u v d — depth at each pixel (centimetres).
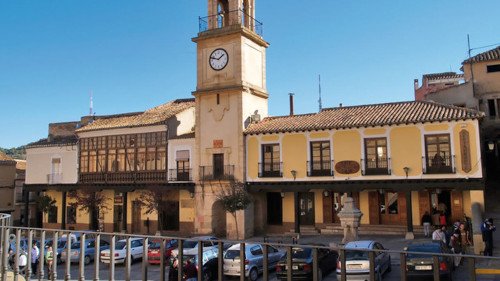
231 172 3544
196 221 3625
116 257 2397
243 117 3572
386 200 3284
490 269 1672
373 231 3183
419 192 3167
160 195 3672
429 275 1504
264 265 787
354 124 3122
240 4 3703
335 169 3191
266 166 3462
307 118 3544
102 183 4038
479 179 2777
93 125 4300
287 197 3572
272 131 3412
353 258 1648
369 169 3094
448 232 2359
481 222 2386
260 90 3825
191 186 3653
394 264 2128
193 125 4172
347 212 2328
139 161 3956
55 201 4394
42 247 1007
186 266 1516
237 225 3400
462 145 2831
